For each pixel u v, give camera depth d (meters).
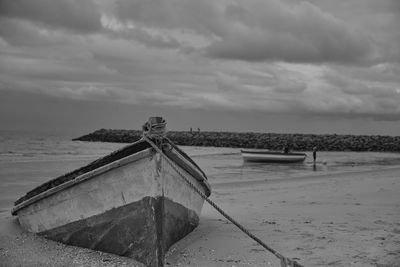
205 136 73.50
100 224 6.80
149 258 6.32
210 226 8.66
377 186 15.22
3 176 19.05
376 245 7.03
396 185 15.52
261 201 11.97
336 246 6.99
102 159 6.79
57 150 44.09
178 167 6.87
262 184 16.47
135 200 6.41
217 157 37.66
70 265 6.32
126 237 6.57
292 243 7.21
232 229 8.37
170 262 6.34
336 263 6.14
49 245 7.28
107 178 6.54
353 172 22.25
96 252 6.92
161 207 6.37
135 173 6.32
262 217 9.53
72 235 7.17
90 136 82.31
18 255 6.80
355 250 6.75
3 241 7.51
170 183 6.61
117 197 6.56
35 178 18.56
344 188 14.69
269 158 30.98
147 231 6.36
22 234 7.89
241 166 27.53
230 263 6.25
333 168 26.45
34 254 6.84
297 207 10.81
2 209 11.31
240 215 9.84
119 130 89.12
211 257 6.54
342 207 10.66
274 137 69.50
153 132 6.35
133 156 6.20
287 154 30.89
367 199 11.98
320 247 6.95
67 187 6.91
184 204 7.25
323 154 49.38
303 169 25.44
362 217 9.34
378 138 65.88
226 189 14.84
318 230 8.12
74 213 7.06
